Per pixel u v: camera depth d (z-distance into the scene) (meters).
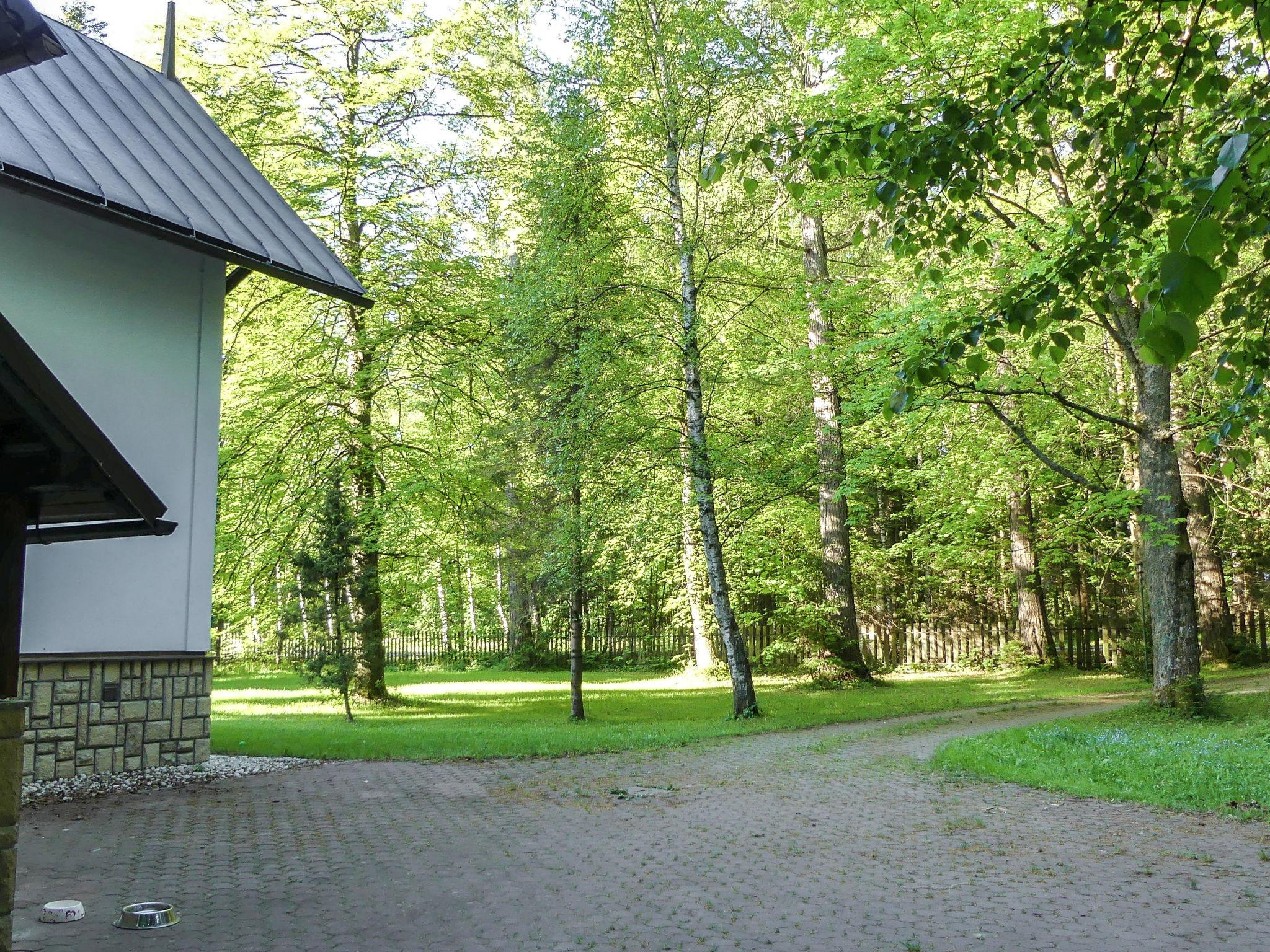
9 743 4.38
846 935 5.44
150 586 11.83
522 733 15.29
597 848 7.60
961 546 26.47
